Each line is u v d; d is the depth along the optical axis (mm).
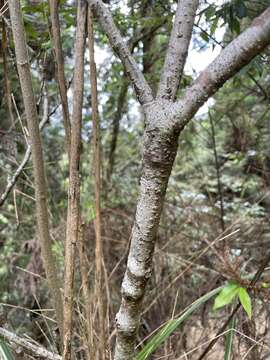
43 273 1633
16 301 1692
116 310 1398
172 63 543
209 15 1147
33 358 719
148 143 543
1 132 1229
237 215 2008
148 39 1813
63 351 612
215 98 2176
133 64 551
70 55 1556
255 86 2021
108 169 2354
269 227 1811
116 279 1539
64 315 595
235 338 1196
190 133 2475
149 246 583
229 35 1461
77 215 575
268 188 2162
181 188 2588
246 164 2404
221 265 992
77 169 570
